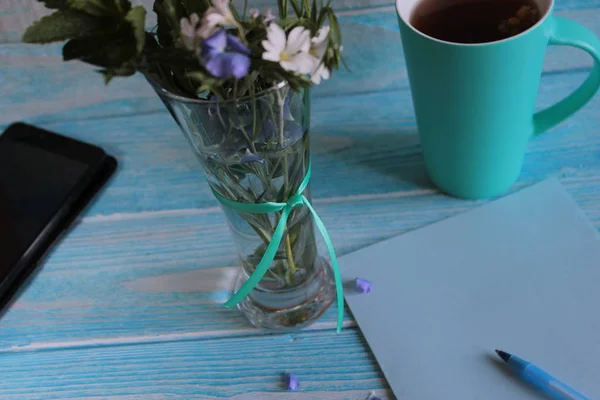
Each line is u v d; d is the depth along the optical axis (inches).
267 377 21.0
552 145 25.5
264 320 22.3
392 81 28.6
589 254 21.9
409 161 25.9
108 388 21.2
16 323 23.1
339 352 21.2
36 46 30.0
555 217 23.2
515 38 18.4
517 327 20.6
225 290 23.3
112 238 25.1
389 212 24.6
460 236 23.3
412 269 22.7
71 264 24.5
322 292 22.9
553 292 21.3
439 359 20.4
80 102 29.6
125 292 23.5
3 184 26.3
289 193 18.8
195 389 20.9
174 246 24.7
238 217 19.5
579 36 20.0
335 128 27.4
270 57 12.9
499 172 23.2
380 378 20.5
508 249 22.6
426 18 21.3
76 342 22.4
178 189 26.3
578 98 22.5
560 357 19.8
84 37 13.0
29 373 21.8
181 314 22.8
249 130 16.0
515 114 21.0
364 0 27.8
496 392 19.4
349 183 25.6
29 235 24.5
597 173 24.4
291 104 16.3
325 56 14.3
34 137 27.8
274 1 26.4
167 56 13.6
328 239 20.4
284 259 20.6
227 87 15.4
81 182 25.8
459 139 21.7
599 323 20.2
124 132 28.3
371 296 22.3
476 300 21.5
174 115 17.1
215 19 12.8
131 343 22.2
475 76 19.3
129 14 11.9
